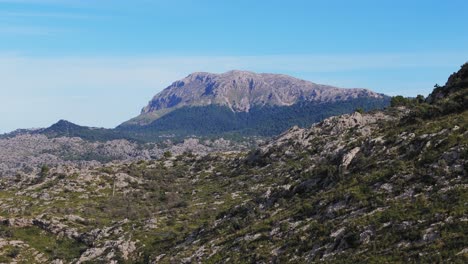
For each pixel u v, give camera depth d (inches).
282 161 6353.3
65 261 4648.1
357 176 2716.5
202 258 2945.4
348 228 2185.0
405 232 1932.8
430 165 2327.8
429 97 3873.0
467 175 2114.9
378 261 1827.0
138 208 6240.2
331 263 2009.1
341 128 6181.1
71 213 5984.3
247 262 2514.8
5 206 6373.0
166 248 4050.2
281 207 3154.5
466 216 1824.6
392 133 3048.7
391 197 2278.5
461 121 2615.7
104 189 7140.8
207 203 5772.6
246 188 5944.9
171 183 7470.5
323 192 2898.6
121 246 4411.9
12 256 4788.4
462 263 1574.8
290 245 2432.3
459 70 3767.2
